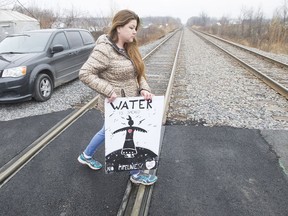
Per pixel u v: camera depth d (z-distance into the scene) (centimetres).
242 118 503
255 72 902
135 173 304
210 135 433
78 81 813
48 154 379
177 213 268
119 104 257
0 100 555
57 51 667
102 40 247
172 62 1210
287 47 1895
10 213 270
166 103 563
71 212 271
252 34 3056
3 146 404
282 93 660
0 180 317
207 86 755
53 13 2789
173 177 324
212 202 282
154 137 274
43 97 616
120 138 270
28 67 579
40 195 294
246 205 278
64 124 471
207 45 2184
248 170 337
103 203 283
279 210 271
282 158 365
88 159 330
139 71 267
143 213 266
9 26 1916
